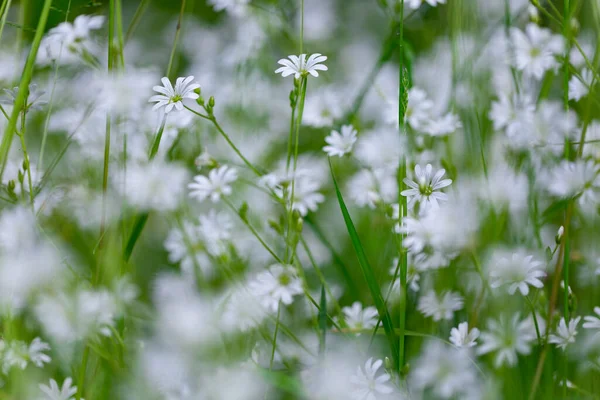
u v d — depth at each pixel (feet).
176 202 1.90
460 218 1.78
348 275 1.89
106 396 1.80
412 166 1.89
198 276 1.88
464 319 1.84
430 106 1.95
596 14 1.86
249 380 1.74
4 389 1.79
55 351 1.82
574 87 1.88
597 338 1.76
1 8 1.90
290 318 1.89
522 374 1.76
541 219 1.87
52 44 1.98
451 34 2.02
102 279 1.80
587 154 1.86
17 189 1.90
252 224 1.98
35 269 1.77
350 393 1.73
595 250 1.83
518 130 1.90
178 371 1.75
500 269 1.75
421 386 1.75
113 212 1.87
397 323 1.84
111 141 1.98
